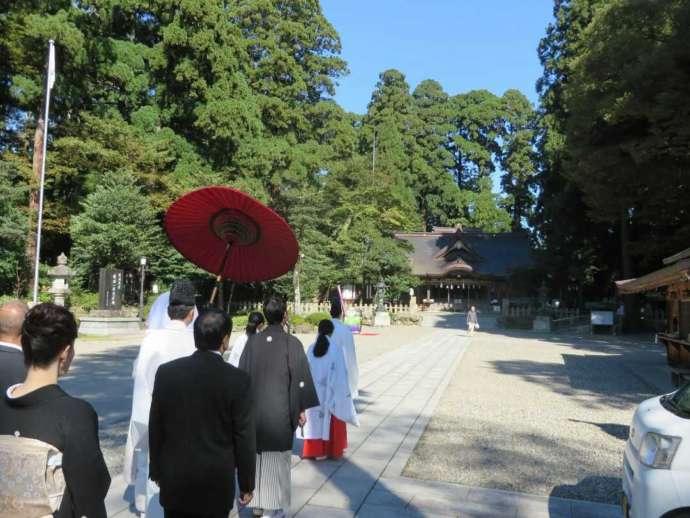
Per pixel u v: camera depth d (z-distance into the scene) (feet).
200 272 100.37
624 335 97.19
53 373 6.48
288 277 111.96
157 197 94.73
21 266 81.82
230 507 9.03
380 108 223.30
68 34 82.17
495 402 31.96
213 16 96.78
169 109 100.68
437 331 102.78
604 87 70.13
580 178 79.46
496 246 188.96
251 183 99.04
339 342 19.79
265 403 13.50
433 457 20.42
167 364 9.28
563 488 17.30
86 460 5.96
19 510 5.70
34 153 87.15
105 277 73.92
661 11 61.41
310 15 140.97
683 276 37.04
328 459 19.63
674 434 10.88
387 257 125.90
